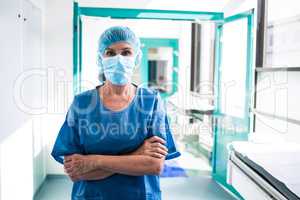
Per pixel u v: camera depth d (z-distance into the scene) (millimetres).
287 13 2285
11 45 2051
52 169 3236
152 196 1135
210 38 4246
